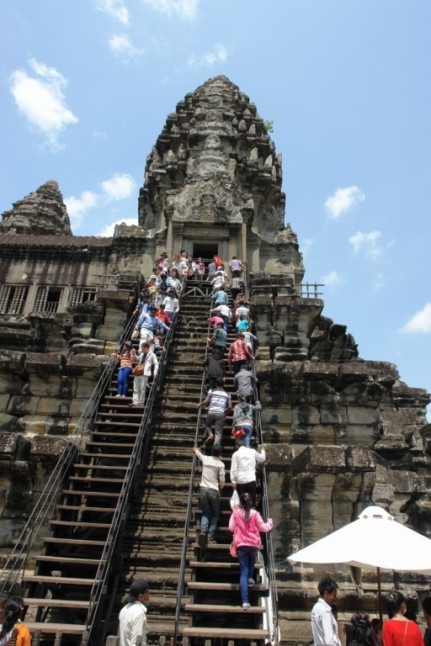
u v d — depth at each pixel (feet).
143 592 18.98
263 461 25.77
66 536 28.96
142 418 34.71
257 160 97.04
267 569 25.39
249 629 22.33
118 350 49.03
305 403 43.19
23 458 31.91
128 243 86.89
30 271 86.74
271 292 66.44
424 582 32.76
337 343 62.59
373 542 20.71
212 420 31.91
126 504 29.58
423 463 46.44
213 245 84.02
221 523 30.45
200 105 105.50
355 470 31.68
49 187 148.05
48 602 22.71
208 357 40.01
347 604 28.99
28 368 43.39
